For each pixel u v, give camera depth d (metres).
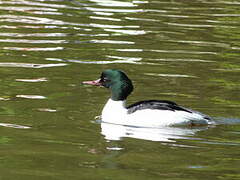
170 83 17.16
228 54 20.75
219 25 25.33
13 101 15.05
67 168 10.87
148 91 16.33
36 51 20.28
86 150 11.91
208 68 18.92
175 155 11.77
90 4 28.89
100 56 19.94
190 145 12.39
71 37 22.33
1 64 18.55
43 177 10.38
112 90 14.26
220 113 14.54
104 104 15.23
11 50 20.30
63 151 11.79
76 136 12.77
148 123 13.73
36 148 11.91
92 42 21.75
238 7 29.61
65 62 19.11
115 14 26.66
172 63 19.42
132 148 12.12
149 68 18.73
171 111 13.77
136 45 21.55
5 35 22.19
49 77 17.44
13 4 28.25
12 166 10.88
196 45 21.89
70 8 27.72
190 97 15.82
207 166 11.18
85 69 18.38
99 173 10.66
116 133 13.08
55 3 28.89
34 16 25.69
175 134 13.09
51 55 19.88
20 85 16.50
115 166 11.06
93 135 12.88
